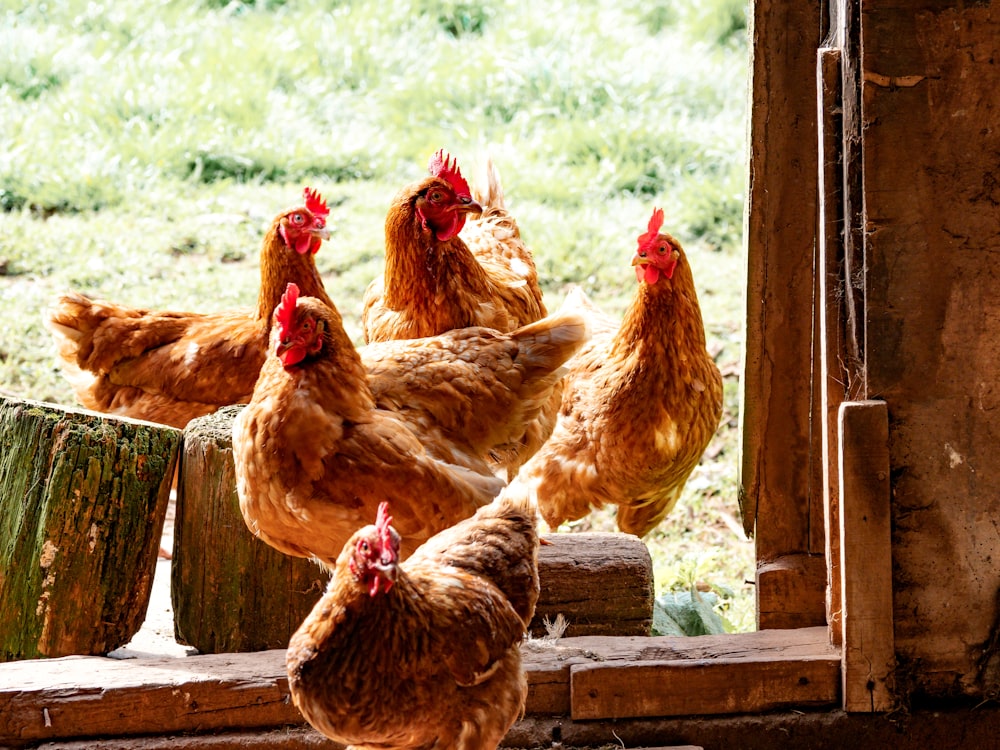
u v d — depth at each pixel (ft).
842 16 10.07
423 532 10.23
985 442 10.09
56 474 10.53
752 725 10.27
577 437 11.68
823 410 10.32
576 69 23.98
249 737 10.17
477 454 10.61
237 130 21.80
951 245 9.99
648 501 11.89
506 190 19.99
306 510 10.01
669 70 24.30
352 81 24.36
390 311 11.55
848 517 10.11
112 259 17.60
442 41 25.76
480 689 9.66
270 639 10.62
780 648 10.42
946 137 9.94
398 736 9.61
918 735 10.25
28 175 19.45
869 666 10.19
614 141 21.85
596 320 12.24
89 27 25.49
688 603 11.62
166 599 11.60
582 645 10.48
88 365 12.21
